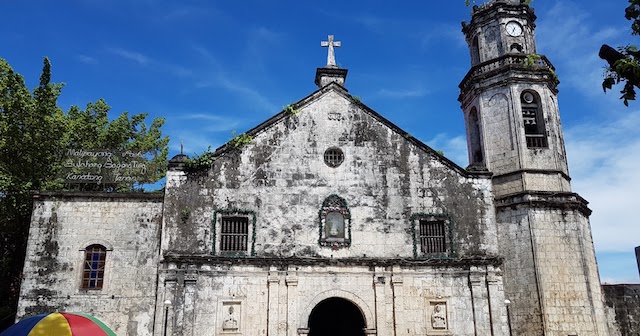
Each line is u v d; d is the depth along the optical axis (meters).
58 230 25.08
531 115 30.66
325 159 27.69
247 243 25.75
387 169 27.91
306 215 26.59
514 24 32.25
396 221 27.11
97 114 37.59
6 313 30.62
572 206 27.92
